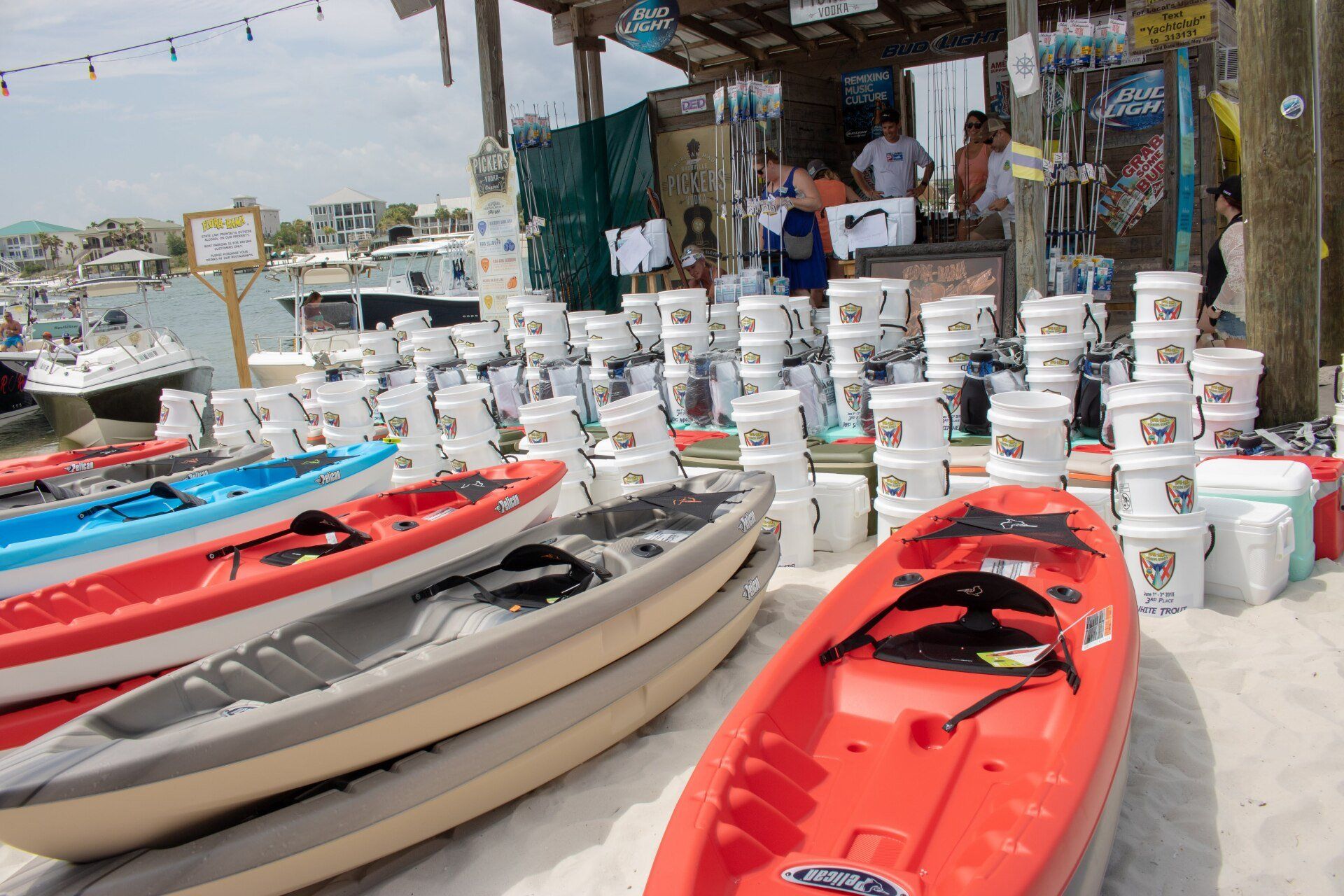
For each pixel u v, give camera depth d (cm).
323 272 1678
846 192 1059
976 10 1140
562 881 305
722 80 1077
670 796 345
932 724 291
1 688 388
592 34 1152
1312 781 314
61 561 521
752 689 294
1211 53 933
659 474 579
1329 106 820
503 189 1030
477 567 431
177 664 425
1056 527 384
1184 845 290
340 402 788
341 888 319
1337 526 483
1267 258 587
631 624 376
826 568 552
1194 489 425
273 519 600
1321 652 389
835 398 680
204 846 281
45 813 260
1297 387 590
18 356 2180
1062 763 240
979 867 215
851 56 1243
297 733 287
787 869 226
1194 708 363
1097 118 988
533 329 838
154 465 747
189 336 3650
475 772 324
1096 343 641
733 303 807
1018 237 709
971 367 603
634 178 1166
